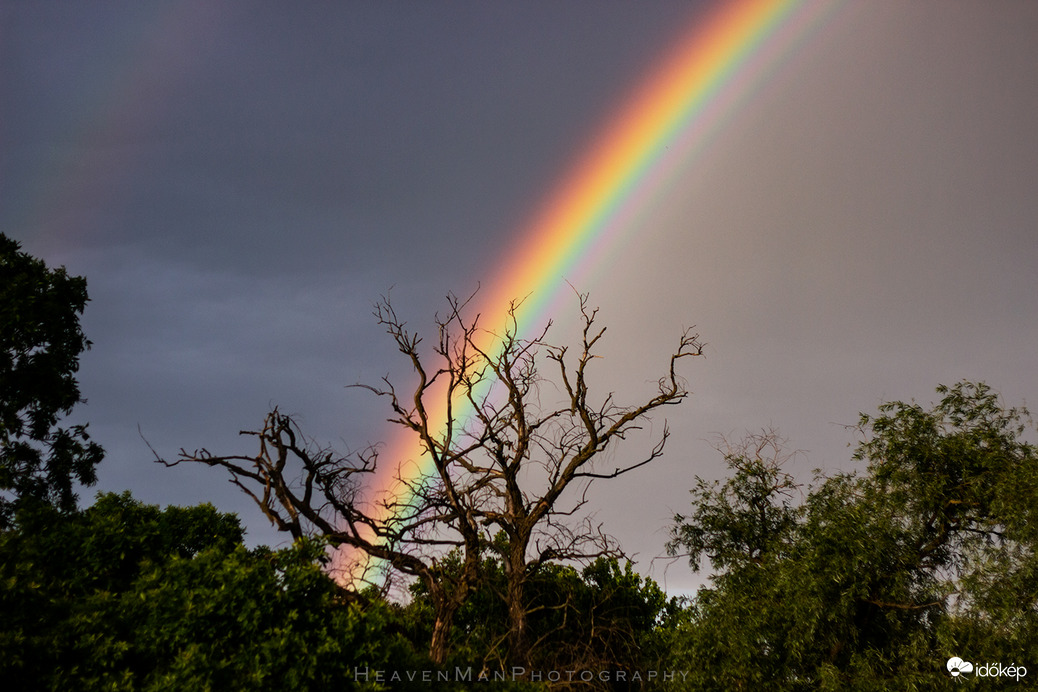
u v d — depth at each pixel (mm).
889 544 19094
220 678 13289
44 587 16000
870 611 19125
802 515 20734
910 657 18047
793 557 20219
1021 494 18438
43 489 24359
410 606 25062
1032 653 17141
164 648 14133
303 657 13305
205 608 13750
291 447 26188
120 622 14594
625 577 27906
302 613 13969
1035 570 17688
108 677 13656
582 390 26719
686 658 19891
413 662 16219
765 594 19766
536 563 25188
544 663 23703
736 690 18766
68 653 14016
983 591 17844
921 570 19422
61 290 25062
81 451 25062
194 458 25922
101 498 18859
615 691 24078
